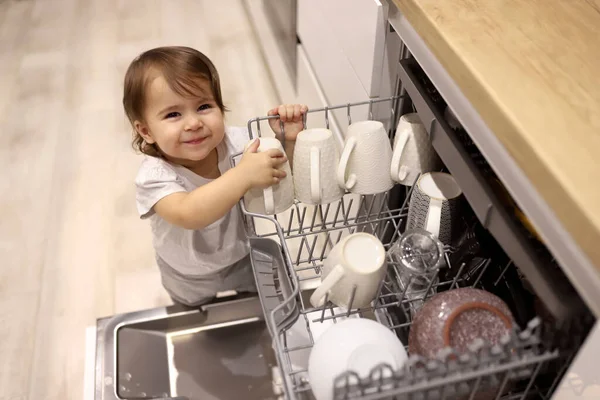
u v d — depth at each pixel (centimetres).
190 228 89
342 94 117
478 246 84
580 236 47
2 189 178
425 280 81
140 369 121
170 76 92
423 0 74
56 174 183
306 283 114
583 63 63
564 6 74
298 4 147
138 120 99
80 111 209
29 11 269
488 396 63
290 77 177
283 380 61
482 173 67
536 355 57
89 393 119
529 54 64
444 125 73
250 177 81
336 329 67
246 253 121
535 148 52
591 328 54
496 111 58
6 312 143
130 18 260
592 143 53
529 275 57
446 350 54
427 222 81
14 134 199
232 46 238
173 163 102
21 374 130
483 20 70
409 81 81
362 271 72
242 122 198
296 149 84
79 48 242
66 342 137
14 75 227
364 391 54
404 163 86
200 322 131
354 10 100
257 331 130
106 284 150
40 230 165
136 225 167
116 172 184
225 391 121
